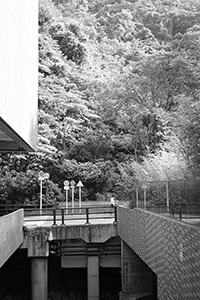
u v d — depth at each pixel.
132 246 14.38
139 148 37.47
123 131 39.81
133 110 36.06
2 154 34.34
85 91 41.94
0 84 10.75
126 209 15.92
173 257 8.29
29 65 17.61
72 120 37.81
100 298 19.58
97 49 50.75
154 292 17.17
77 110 39.16
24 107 15.97
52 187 34.34
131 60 48.34
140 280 17.33
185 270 7.36
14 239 13.99
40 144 34.06
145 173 24.98
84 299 18.95
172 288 8.39
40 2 44.41
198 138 18.16
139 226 12.84
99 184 36.72
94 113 40.28
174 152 23.17
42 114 36.19
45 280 17.28
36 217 25.69
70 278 21.58
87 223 18.55
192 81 31.19
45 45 40.88
